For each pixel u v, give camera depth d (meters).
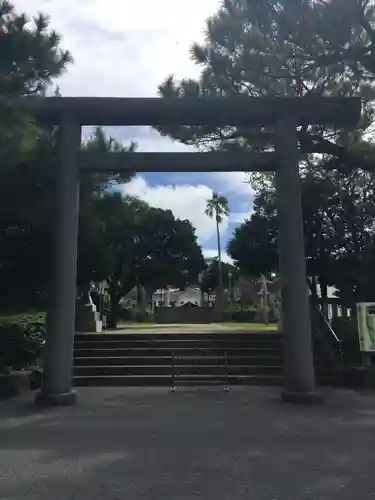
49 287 10.09
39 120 10.33
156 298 72.50
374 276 15.39
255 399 10.14
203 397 10.45
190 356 13.72
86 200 12.38
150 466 5.84
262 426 7.78
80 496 4.95
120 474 5.58
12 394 10.63
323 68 10.04
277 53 9.52
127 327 25.97
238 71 10.17
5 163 8.85
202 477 5.46
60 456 6.24
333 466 5.82
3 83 9.37
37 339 12.66
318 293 18.70
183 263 47.69
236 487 5.17
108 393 11.04
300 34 8.95
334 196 15.64
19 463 5.98
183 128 11.32
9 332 12.01
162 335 14.80
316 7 8.88
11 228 10.95
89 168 10.32
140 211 30.59
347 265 15.79
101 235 13.80
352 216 15.77
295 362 9.79
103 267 13.66
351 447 6.61
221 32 9.86
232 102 10.22
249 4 9.13
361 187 15.79
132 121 10.60
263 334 14.86
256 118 10.59
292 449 6.51
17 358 11.86
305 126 11.34
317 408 9.16
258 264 21.41
